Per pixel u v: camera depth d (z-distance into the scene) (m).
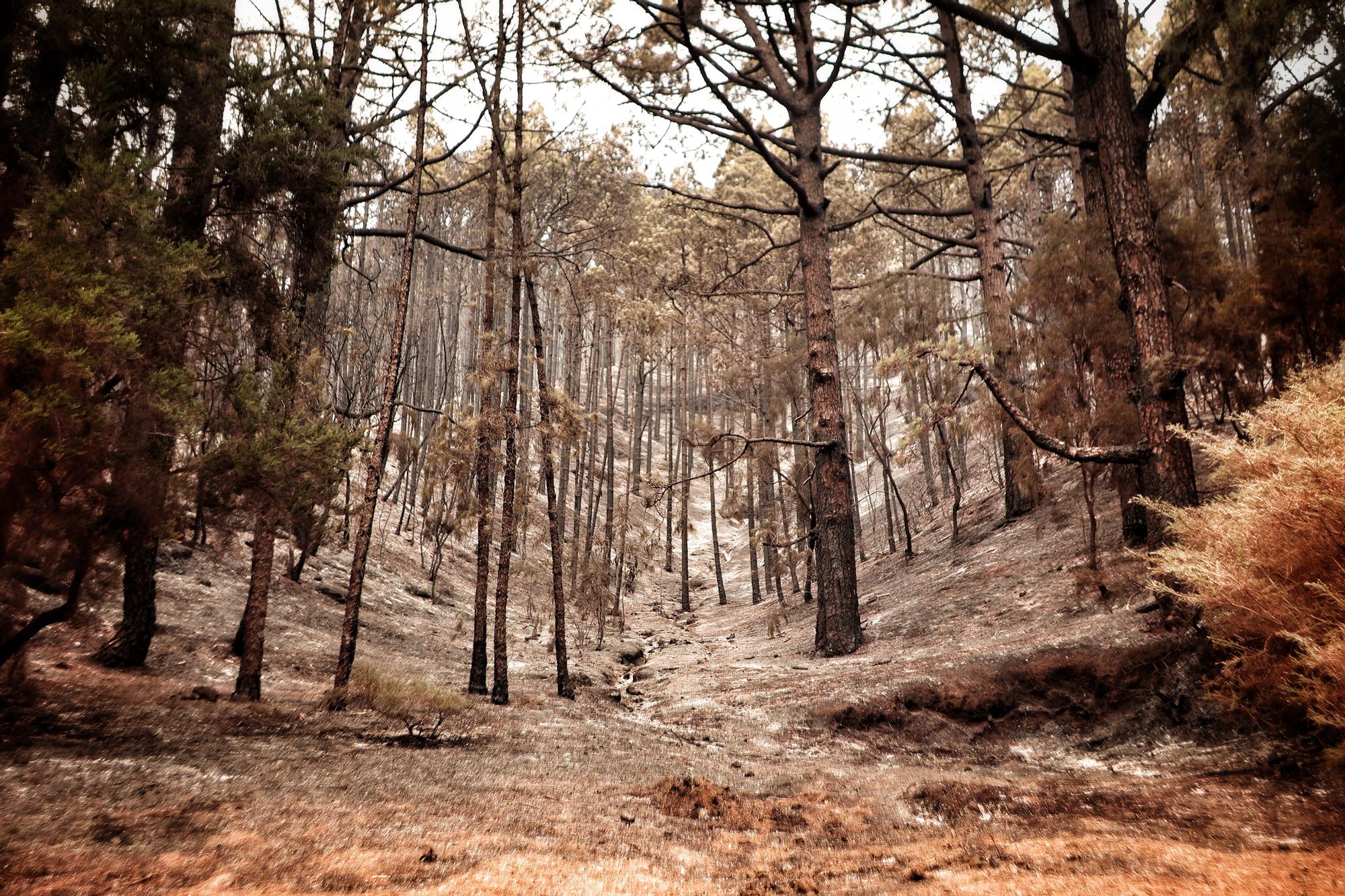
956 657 11.87
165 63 9.09
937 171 25.83
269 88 10.37
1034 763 8.58
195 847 4.23
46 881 3.58
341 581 18.30
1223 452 5.53
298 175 10.25
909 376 11.78
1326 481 4.62
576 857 4.50
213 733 7.54
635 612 28.58
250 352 10.50
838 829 5.75
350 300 24.98
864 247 27.53
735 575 37.62
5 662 7.17
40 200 6.80
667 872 4.44
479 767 7.16
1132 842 4.50
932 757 9.31
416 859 4.21
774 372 24.31
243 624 9.73
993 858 4.46
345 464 9.91
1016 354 15.63
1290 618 4.90
